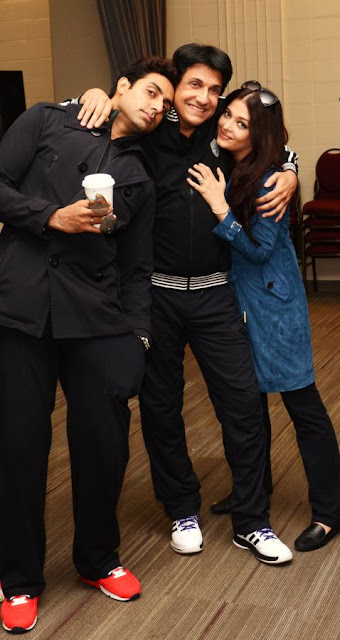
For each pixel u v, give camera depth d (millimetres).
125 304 2592
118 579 2621
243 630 2422
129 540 3055
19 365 2400
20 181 2426
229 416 2840
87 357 2432
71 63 7664
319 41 7621
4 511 2441
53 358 2473
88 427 2457
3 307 2371
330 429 2947
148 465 3797
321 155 7578
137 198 2482
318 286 8062
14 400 2398
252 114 2670
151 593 2658
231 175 2750
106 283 2463
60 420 4508
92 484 2508
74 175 2373
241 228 2703
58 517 3258
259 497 2861
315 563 2820
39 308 2363
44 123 2418
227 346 2830
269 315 2846
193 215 2725
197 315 2822
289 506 3277
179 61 2594
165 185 2711
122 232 2521
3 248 2432
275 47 7684
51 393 2480
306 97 7742
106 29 7363
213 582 2717
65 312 2371
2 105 6430
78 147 2391
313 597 2596
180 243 2744
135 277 2615
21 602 2479
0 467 2424
